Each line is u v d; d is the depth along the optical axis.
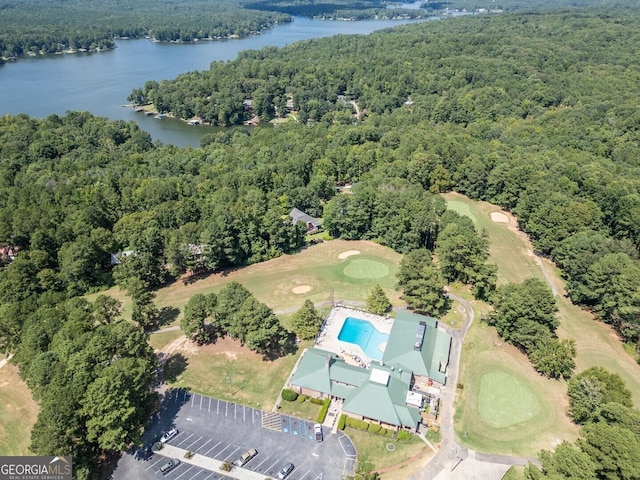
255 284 121.88
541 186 145.88
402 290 117.94
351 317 107.75
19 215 132.62
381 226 139.75
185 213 142.00
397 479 71.25
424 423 80.75
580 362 95.62
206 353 97.69
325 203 172.25
